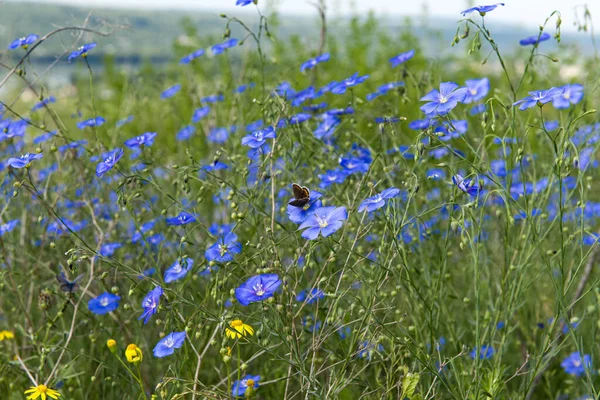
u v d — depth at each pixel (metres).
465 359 0.79
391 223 0.72
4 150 1.01
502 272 0.80
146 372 0.83
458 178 0.71
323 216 0.67
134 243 0.92
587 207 0.95
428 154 0.87
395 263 0.82
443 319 0.82
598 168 0.97
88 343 0.88
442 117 0.72
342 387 0.70
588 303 0.89
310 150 0.85
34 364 0.86
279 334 0.68
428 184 0.90
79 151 0.99
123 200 0.78
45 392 0.72
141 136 0.86
